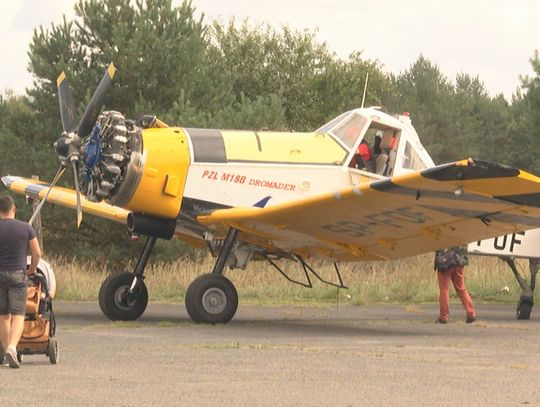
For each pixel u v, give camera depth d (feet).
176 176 172.76
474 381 102.06
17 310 110.22
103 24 320.09
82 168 176.24
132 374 104.37
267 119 316.19
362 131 181.57
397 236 173.99
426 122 586.04
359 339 150.51
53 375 102.99
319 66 530.27
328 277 276.21
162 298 248.11
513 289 268.62
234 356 122.93
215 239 186.50
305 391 93.50
